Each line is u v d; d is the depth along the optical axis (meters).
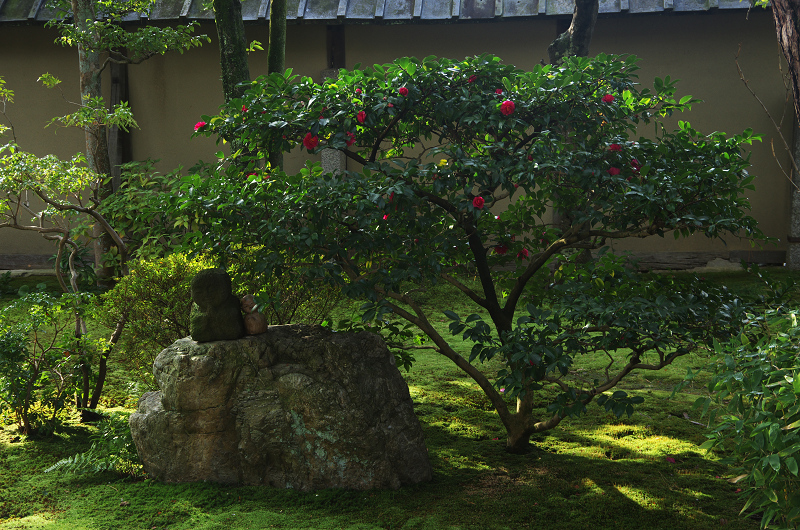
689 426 4.46
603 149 3.59
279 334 3.71
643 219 3.45
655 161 3.51
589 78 3.49
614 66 3.48
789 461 2.12
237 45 6.18
